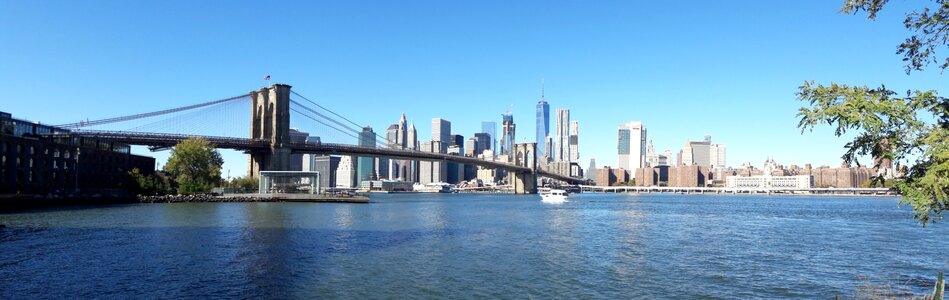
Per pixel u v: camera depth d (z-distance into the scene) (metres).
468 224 75.31
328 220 76.88
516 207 141.25
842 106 11.93
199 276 32.75
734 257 43.78
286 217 81.31
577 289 31.44
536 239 55.50
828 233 65.75
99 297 27.19
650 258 42.69
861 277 35.94
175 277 32.28
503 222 80.38
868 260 43.00
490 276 34.59
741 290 31.73
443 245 49.06
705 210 132.25
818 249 49.31
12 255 39.25
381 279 33.00
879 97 12.12
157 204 120.56
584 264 39.47
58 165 122.81
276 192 157.50
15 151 108.50
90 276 32.12
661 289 31.72
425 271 35.75
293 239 51.44
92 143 139.25
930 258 44.28
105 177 140.50
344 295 28.92
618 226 74.50
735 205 178.62
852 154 13.36
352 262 38.66
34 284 29.80
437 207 135.25
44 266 35.00
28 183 112.19
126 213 86.06
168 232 55.94
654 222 83.88
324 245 47.56
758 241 55.62
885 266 40.19
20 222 66.69
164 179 147.62
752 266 39.56
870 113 11.77
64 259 37.75
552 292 30.62
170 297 27.50
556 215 101.62
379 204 149.38
